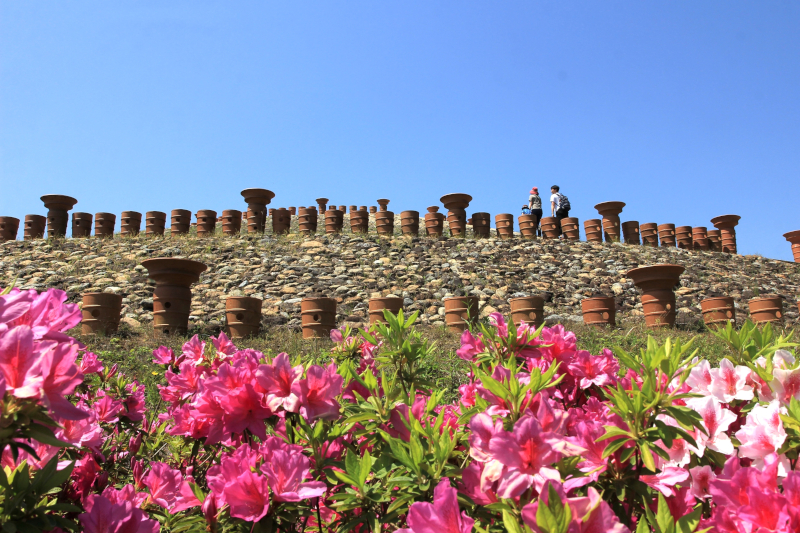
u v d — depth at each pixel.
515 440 0.93
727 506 0.94
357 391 1.70
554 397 1.64
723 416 1.16
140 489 1.74
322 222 24.27
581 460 1.04
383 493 1.27
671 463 1.16
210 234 15.77
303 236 14.79
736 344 1.46
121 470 2.08
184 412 1.81
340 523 1.43
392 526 1.35
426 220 16.03
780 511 0.85
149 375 5.84
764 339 1.49
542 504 0.79
